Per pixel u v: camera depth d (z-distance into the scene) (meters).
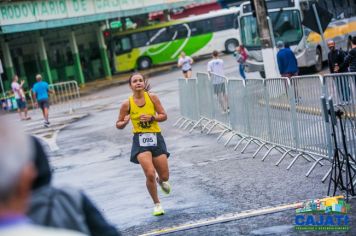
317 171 15.46
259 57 44.09
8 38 66.44
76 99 55.41
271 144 18.12
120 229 12.36
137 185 16.59
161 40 80.38
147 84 12.95
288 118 16.62
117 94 54.97
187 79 27.94
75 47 72.69
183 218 12.52
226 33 80.94
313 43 44.16
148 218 12.94
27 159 3.16
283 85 16.67
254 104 19.23
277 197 13.23
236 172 16.56
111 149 24.25
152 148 12.88
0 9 57.72
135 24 82.12
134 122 12.81
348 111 13.33
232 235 10.90
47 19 61.94
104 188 16.77
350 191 12.55
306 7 43.69
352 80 12.97
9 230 2.99
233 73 53.62
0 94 56.34
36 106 55.78
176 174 17.42
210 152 20.55
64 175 19.72
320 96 14.55
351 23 50.25
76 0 65.38
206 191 14.74
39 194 4.34
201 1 79.00
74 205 4.40
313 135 15.24
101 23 77.00
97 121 35.66
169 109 35.41
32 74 72.75
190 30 80.69
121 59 80.31
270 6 42.88
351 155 13.52
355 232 10.34
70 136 30.38
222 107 23.47
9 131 3.14
